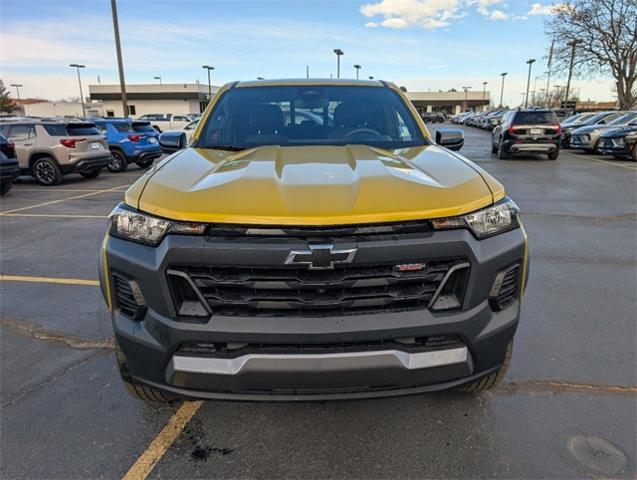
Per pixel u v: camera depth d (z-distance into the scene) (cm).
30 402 274
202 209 193
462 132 352
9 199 1005
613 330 358
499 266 206
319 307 192
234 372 194
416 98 9400
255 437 244
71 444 239
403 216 191
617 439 238
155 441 241
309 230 187
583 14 3675
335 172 223
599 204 869
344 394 200
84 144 1242
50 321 385
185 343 196
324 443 239
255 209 190
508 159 1692
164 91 6588
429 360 199
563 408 264
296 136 321
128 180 1333
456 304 201
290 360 192
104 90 6706
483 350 207
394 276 192
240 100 351
